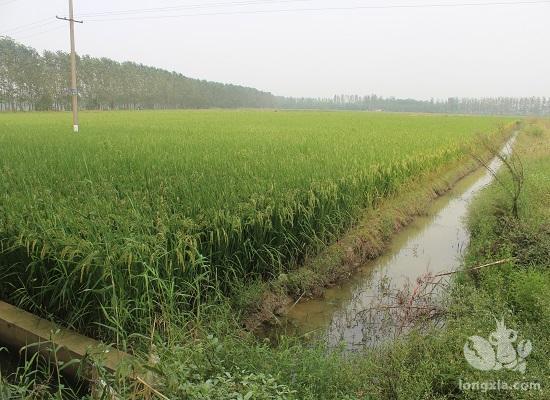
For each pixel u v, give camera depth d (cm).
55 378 452
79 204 625
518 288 520
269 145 1386
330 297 680
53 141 1463
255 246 652
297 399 366
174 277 511
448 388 384
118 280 468
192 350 404
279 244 688
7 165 896
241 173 843
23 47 7050
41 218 557
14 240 544
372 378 418
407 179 1229
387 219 973
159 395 312
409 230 1040
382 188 1091
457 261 840
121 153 1112
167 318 475
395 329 557
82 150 1179
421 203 1209
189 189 711
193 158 1018
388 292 688
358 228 886
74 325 499
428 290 675
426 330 523
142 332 471
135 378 328
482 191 1225
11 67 6612
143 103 9438
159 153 1123
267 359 425
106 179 776
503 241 744
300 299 655
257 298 601
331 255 756
